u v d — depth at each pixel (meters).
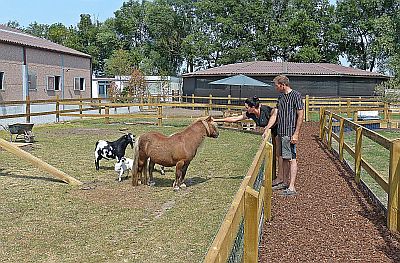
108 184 8.31
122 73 56.97
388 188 5.71
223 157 11.60
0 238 5.38
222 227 2.20
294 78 36.44
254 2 59.56
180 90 50.00
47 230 5.68
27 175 9.08
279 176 7.86
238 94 36.88
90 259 4.77
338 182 8.27
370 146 14.39
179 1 73.12
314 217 6.06
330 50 59.78
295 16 57.31
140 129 18.84
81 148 12.95
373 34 58.12
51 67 32.91
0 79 27.45
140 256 4.85
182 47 67.81
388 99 32.06
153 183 8.24
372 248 4.95
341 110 17.38
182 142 7.74
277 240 5.16
